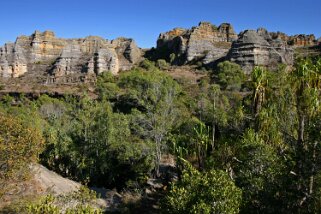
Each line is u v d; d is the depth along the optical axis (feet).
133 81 291.38
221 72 344.90
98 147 147.23
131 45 582.35
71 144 152.46
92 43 586.86
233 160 93.97
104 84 318.86
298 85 80.33
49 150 158.71
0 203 80.59
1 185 77.30
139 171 133.18
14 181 81.51
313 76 79.36
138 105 235.40
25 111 232.94
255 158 72.49
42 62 581.12
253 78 99.09
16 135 79.00
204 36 534.37
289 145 83.35
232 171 96.37
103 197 120.26
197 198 61.05
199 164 110.32
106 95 288.10
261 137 91.81
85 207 58.59
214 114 135.85
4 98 352.69
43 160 158.81
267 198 64.49
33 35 608.19
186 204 61.21
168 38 615.98
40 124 181.57
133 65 544.62
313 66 81.35
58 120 211.82
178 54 525.75
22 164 76.64
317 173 60.64
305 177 61.93
